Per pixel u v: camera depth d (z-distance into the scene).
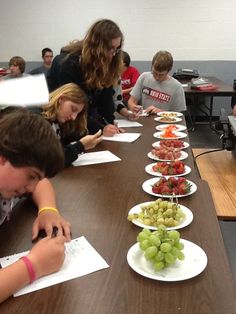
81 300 0.85
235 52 5.95
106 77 2.36
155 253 0.93
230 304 0.83
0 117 0.88
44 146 0.82
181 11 5.84
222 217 1.60
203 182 1.57
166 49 6.04
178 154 1.93
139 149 2.11
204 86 4.80
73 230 1.17
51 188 1.38
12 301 0.85
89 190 1.50
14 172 0.81
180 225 1.17
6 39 6.10
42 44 6.10
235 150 2.32
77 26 6.00
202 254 1.00
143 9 5.88
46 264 0.93
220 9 5.78
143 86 3.59
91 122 2.36
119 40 2.25
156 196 1.42
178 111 3.52
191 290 0.88
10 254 1.03
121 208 1.33
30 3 5.92
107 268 0.97
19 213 1.29
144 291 0.88
